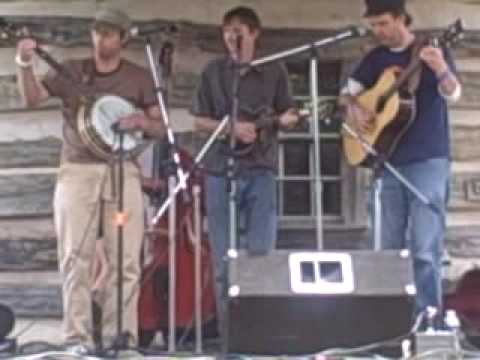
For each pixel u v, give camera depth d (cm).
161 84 632
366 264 547
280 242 763
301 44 761
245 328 537
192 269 663
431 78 629
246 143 635
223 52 754
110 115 608
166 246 660
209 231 643
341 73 768
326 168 779
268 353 538
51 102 750
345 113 635
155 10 748
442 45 610
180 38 746
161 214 623
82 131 605
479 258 762
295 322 539
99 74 625
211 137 612
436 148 627
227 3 758
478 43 773
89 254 611
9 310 610
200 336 610
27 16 744
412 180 625
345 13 765
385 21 633
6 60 750
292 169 775
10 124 751
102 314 618
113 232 614
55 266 746
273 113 644
